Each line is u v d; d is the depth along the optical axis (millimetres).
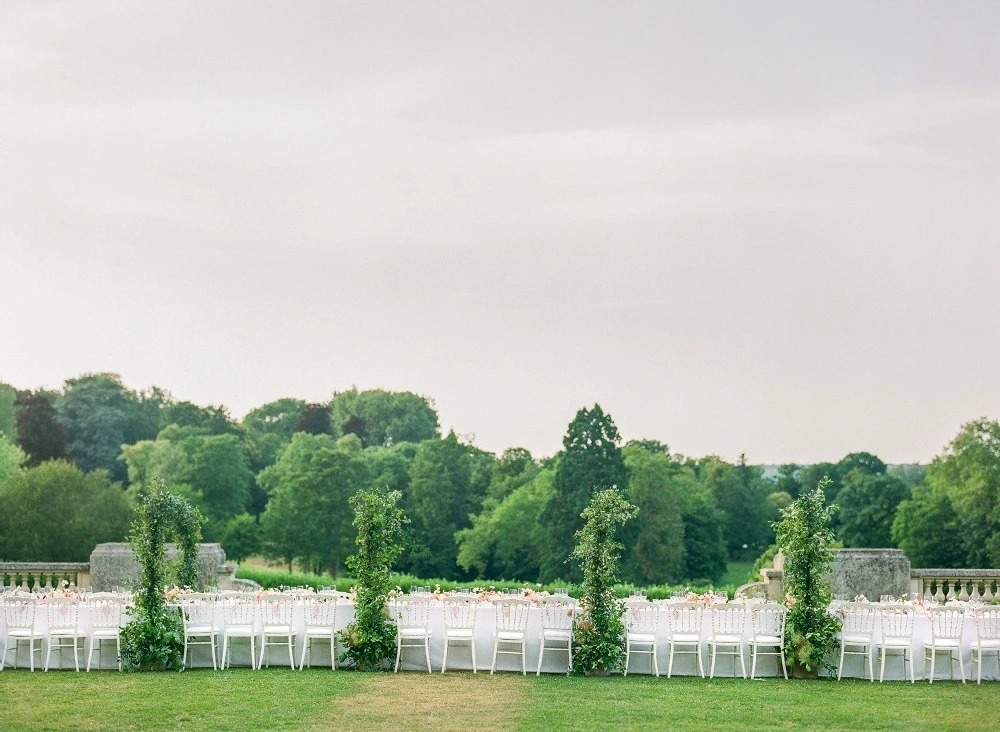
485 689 15398
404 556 73688
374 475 81500
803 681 16531
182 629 17062
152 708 13852
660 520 64562
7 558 56031
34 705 14023
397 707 14070
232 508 78125
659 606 17484
